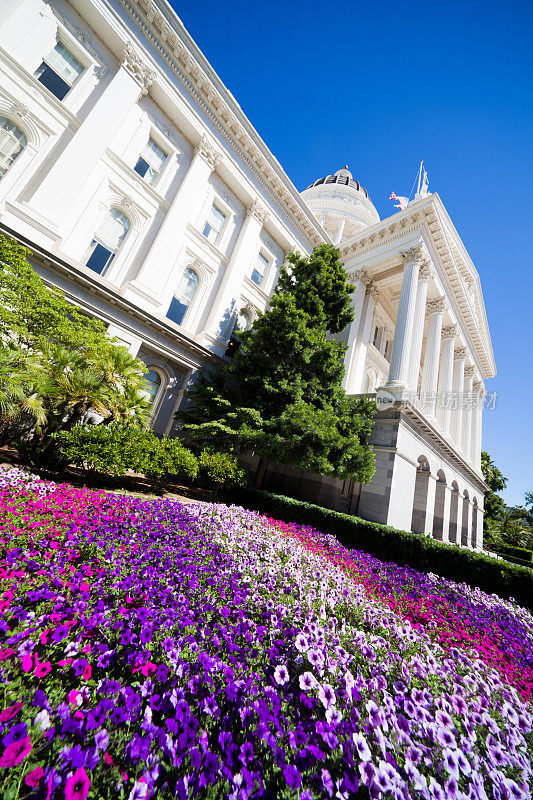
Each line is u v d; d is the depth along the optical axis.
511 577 8.36
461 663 3.62
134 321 13.70
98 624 2.49
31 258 11.34
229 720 1.96
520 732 2.62
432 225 17.94
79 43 13.02
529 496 51.19
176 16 14.44
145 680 2.12
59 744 1.59
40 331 9.18
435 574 8.52
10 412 6.95
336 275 15.13
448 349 22.17
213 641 2.70
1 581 2.79
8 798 1.31
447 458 18.92
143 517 5.70
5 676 1.86
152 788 1.48
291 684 2.44
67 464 8.15
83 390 8.02
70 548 3.76
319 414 11.16
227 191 18.52
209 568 4.26
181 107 15.66
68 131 12.80
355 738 1.80
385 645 3.40
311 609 3.70
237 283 18.12
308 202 37.22
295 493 15.75
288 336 12.37
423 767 1.99
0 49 11.14
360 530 9.87
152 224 15.20
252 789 1.54
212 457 11.05
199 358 16.02
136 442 8.30
